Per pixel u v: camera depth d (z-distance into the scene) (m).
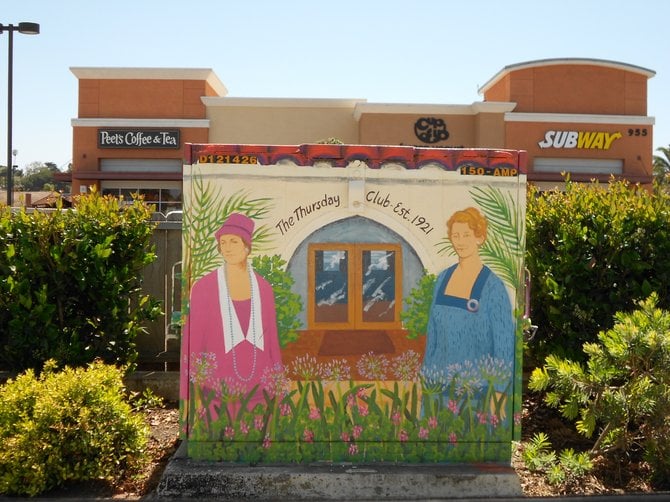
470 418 4.89
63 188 56.75
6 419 4.87
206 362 4.83
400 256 4.87
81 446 4.81
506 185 4.88
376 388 4.87
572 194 6.71
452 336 4.88
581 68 32.62
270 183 4.82
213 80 33.66
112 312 6.52
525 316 5.28
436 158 4.86
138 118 32.16
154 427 6.18
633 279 6.19
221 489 4.70
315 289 4.85
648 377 5.02
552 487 4.97
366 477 4.71
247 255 4.82
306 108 32.34
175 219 8.38
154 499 4.68
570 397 5.18
